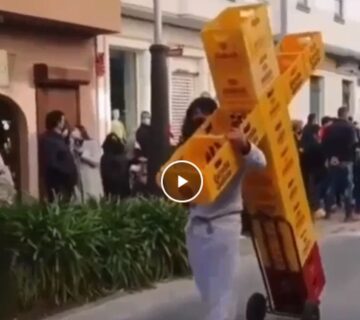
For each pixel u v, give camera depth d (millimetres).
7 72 15336
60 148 13203
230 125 7477
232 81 7344
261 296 8359
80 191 12531
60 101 16812
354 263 12578
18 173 15914
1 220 8953
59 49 16797
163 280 10570
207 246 7211
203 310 9266
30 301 8852
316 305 8125
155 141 13383
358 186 18203
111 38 18859
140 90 20188
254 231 8047
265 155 7523
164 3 20328
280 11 24531
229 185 7160
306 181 17328
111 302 9508
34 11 14969
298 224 7930
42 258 8969
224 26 7254
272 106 7551
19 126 15859
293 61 7918
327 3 30531
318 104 30594
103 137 18297
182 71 21875
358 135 19016
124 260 9922
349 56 32406
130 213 10500
